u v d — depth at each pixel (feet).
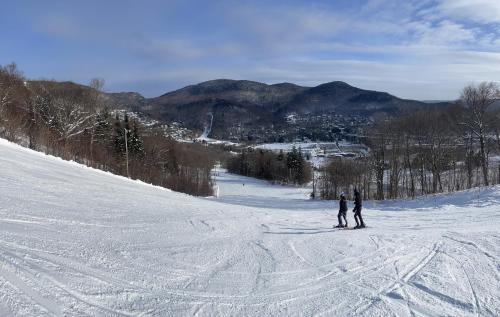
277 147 590.96
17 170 58.75
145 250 31.65
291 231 49.55
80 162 126.11
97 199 53.57
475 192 93.04
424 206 89.45
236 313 22.72
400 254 37.27
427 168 173.78
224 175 422.82
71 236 30.42
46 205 40.42
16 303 18.12
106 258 27.20
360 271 31.83
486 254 37.01
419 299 26.09
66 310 19.04
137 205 57.06
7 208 34.47
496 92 141.18
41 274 21.68
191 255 32.71
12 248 24.00
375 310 24.20
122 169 153.48
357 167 199.31
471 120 142.61
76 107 157.48
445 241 42.88
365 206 102.47
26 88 155.22
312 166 364.99
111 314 19.94
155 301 22.56
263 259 34.24
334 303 25.14
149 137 242.37
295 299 25.54
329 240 43.45
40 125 127.13
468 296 26.68
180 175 234.17
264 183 355.15
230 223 52.29
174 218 50.37
